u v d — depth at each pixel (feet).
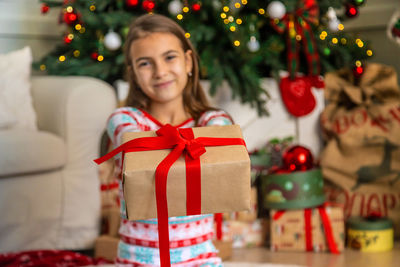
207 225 3.63
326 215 5.64
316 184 5.75
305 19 6.56
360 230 5.63
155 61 3.61
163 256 2.72
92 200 5.79
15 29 8.24
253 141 6.79
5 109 5.74
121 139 3.17
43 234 5.49
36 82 6.37
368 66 6.47
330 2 6.79
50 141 5.39
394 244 5.90
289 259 5.34
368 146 6.23
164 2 6.37
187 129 3.11
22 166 5.11
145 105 3.89
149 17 3.75
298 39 6.68
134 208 2.73
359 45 6.92
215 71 6.19
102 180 5.87
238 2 6.05
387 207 6.16
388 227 5.64
